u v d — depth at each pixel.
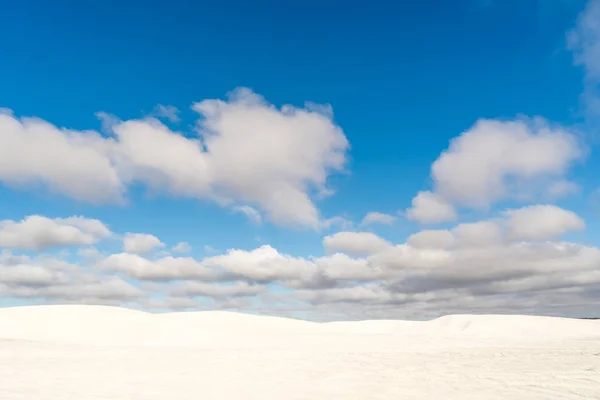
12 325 38.88
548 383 13.53
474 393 12.05
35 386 13.06
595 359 19.45
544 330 55.66
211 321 47.91
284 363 18.80
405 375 15.38
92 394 11.91
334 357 20.92
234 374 15.71
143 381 14.19
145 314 47.78
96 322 41.47
